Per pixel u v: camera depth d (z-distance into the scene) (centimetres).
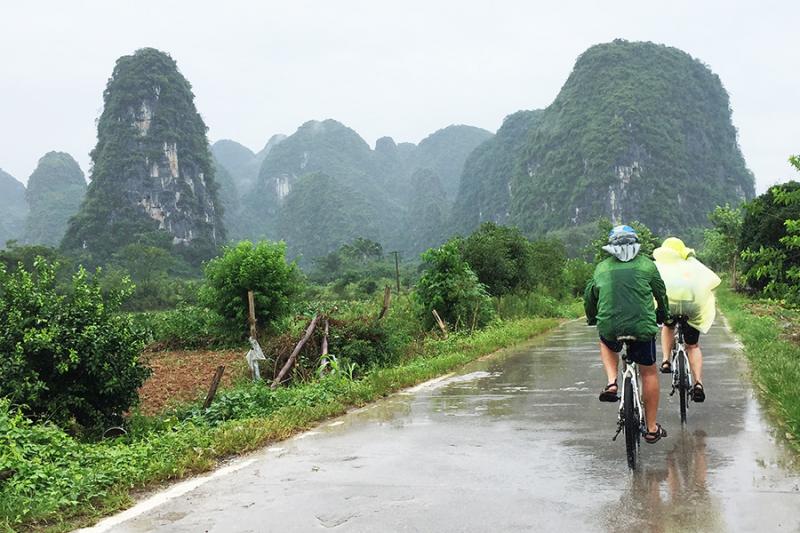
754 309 2383
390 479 472
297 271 1886
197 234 17075
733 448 521
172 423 771
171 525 393
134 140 16562
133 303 8212
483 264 2491
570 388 871
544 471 478
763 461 479
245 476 499
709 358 1104
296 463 533
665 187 17362
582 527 361
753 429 584
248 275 1775
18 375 702
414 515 390
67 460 554
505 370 1088
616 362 525
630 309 495
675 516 372
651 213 16938
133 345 790
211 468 533
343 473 495
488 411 730
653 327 495
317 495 440
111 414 791
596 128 18275
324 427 685
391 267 13362
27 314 747
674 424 620
